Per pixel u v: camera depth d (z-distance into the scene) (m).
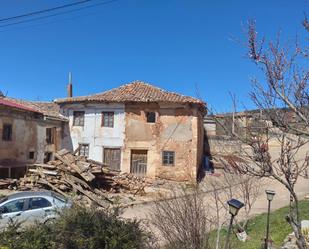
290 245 8.88
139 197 20.39
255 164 3.90
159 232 7.66
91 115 29.02
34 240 6.15
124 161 27.89
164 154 27.19
